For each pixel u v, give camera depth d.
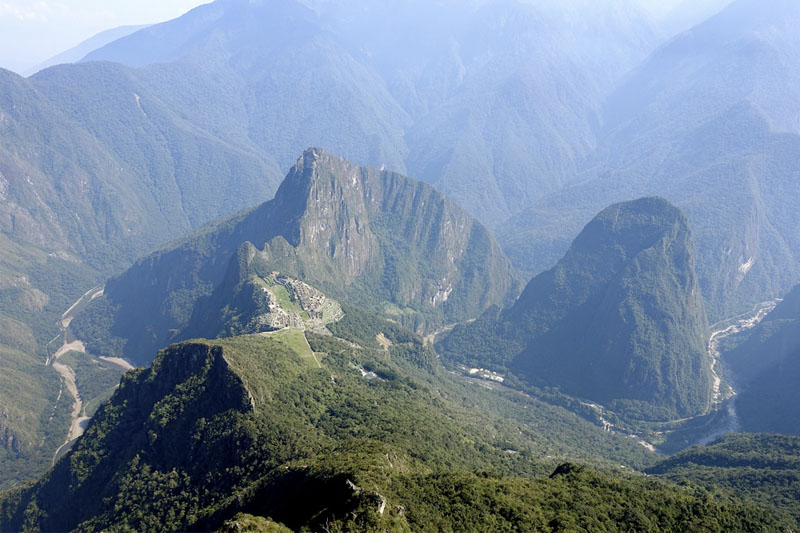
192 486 154.38
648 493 139.25
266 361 195.38
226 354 179.12
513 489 126.12
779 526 138.38
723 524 131.88
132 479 166.25
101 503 167.12
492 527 107.06
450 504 111.69
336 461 123.12
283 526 100.50
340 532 90.62
